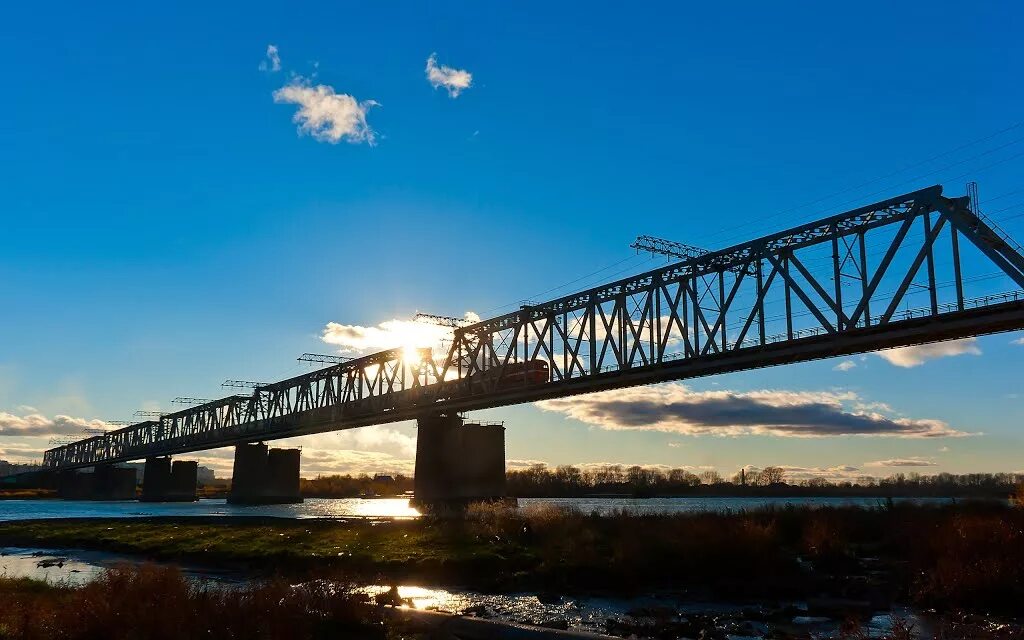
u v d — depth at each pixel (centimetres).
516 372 11938
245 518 7269
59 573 4706
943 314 6669
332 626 2311
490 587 3825
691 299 9081
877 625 2803
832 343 7500
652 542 4175
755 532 4078
